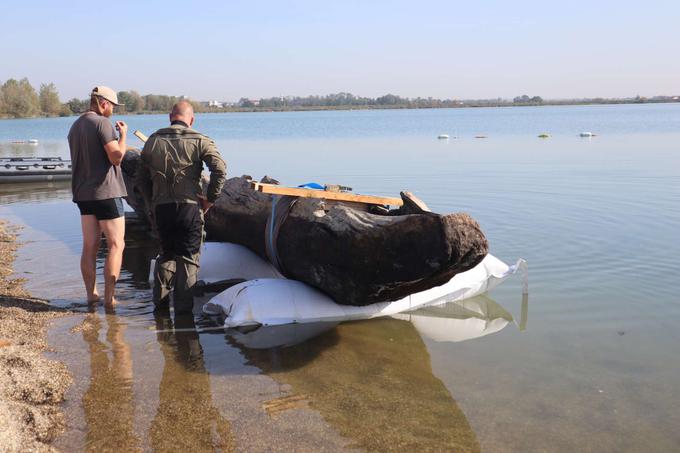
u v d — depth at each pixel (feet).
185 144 18.93
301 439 12.14
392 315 19.74
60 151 92.17
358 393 14.21
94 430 12.34
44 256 26.37
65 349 16.46
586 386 14.57
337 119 298.56
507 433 12.48
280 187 18.94
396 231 16.40
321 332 18.16
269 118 359.46
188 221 19.24
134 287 22.34
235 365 15.71
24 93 293.84
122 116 403.34
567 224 30.58
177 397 13.84
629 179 46.39
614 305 19.88
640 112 332.60
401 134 126.31
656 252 25.40
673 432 12.53
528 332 18.01
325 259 18.17
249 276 23.17
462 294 21.08
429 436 12.33
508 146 84.23
